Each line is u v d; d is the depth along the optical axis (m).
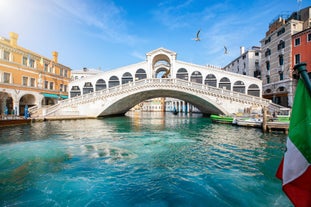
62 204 4.74
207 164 7.59
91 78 30.77
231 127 18.05
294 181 2.14
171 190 5.47
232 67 44.66
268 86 29.33
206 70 29.14
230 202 4.88
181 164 7.60
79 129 16.81
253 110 22.20
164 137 13.34
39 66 28.23
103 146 10.55
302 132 2.14
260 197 5.08
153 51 30.03
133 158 8.37
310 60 22.06
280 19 27.19
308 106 2.10
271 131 14.38
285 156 2.28
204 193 5.31
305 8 25.08
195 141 11.91
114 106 27.58
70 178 6.23
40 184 5.78
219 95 23.41
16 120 17.81
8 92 22.62
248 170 6.93
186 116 39.84
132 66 30.45
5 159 8.13
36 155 8.73
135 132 15.63
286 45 25.36
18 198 4.99
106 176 6.41
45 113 23.20
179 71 29.72
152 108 84.00
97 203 4.81
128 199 5.01
